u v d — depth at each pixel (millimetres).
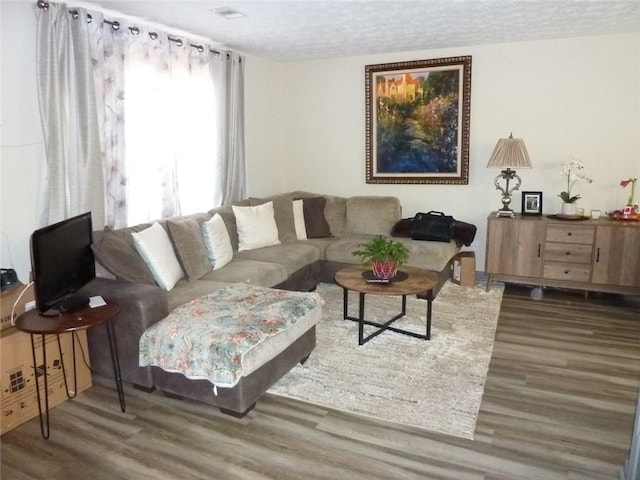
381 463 2180
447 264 4664
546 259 4465
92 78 3289
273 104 5789
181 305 2988
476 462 2180
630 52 4383
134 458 2240
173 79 4137
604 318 3969
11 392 2482
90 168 3307
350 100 5590
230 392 2506
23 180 3043
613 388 2820
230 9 3477
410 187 5453
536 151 4859
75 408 2678
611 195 4645
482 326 3787
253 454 2256
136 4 3316
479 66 4922
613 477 2070
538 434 2383
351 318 3951
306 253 4500
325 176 5898
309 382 2922
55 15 3033
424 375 2994
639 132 4461
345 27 4059
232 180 4941
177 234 3562
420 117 5230
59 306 2482
